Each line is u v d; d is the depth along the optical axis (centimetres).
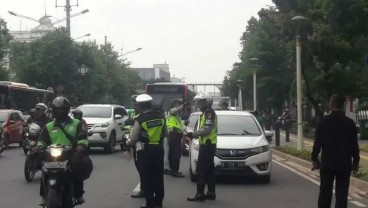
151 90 3425
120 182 1521
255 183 1521
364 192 1384
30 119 1891
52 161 886
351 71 3206
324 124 951
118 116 2556
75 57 5206
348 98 3494
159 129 1098
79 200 966
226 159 1446
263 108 5181
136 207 1141
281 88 4844
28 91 3838
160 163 1105
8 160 2147
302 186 1473
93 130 2402
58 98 927
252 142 1478
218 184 1500
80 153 909
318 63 3038
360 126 3584
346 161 938
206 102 1208
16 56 6147
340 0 1638
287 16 2850
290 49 3011
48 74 5050
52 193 870
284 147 2575
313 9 2800
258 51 4850
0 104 3519
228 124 1571
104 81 5791
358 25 1689
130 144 1103
